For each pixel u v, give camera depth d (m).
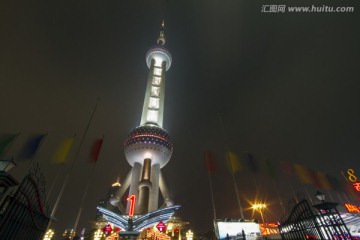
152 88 136.00
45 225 16.16
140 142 106.44
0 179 11.20
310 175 56.97
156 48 157.25
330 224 17.27
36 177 14.17
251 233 29.19
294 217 21.91
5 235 11.16
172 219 78.31
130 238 34.53
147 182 91.19
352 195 56.66
